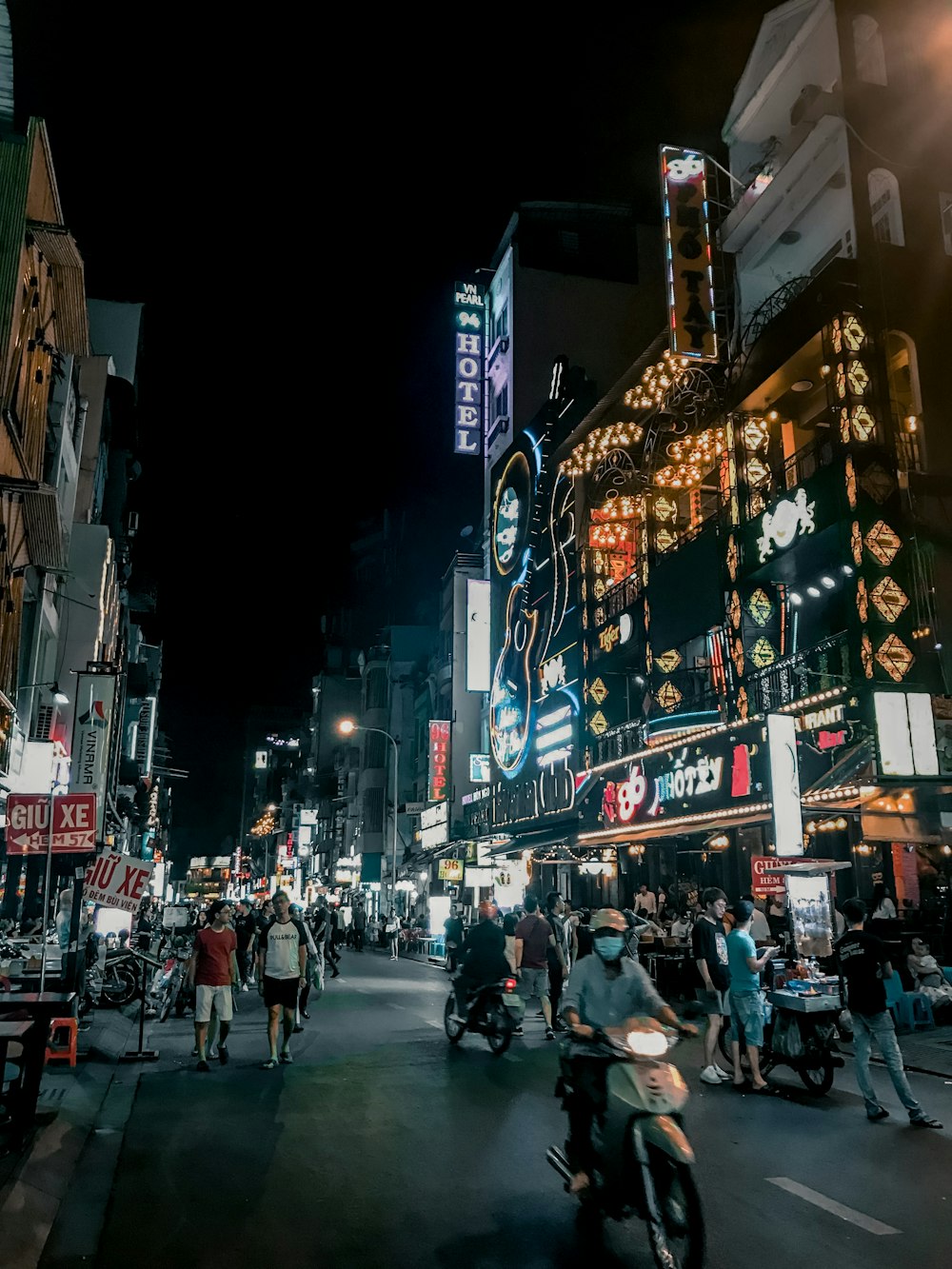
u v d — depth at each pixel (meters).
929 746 16.72
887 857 17.34
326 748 92.38
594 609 30.89
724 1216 6.02
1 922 18.75
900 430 19.05
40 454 14.80
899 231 20.08
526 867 32.53
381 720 69.94
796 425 22.42
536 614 36.34
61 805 11.20
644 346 46.06
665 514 27.05
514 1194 6.52
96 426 27.39
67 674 23.77
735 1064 10.24
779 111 24.12
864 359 18.73
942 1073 10.69
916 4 21.48
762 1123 8.46
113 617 31.44
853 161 20.11
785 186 21.98
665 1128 5.11
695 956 10.62
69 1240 5.62
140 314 35.75
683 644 24.70
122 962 17.39
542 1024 15.76
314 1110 9.12
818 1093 9.59
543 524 36.84
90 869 12.26
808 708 18.50
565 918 16.61
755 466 22.09
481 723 47.31
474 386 47.16
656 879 26.73
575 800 30.67
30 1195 6.07
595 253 46.88
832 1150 7.56
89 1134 8.14
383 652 71.38
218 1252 5.44
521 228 46.31
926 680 17.55
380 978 26.09
